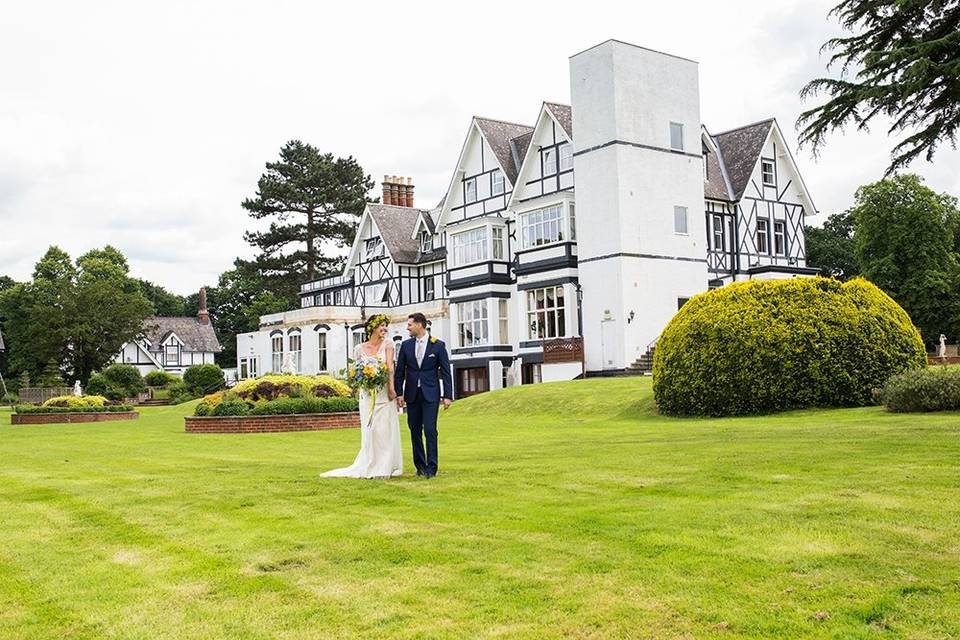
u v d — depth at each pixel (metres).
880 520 5.93
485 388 37.53
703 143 38.09
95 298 57.69
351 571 5.28
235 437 17.55
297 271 58.53
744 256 37.56
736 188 37.78
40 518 7.45
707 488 7.49
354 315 47.22
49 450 15.05
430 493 7.95
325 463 11.36
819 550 5.22
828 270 57.88
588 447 11.76
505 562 5.29
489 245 37.84
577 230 33.62
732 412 18.02
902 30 10.16
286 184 56.38
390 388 9.33
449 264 40.00
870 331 17.73
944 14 9.85
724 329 18.11
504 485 8.23
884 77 9.73
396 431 9.44
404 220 50.88
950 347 46.50
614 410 21.06
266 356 51.94
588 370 32.97
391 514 6.98
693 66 34.72
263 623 4.41
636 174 32.50
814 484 7.46
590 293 33.00
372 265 50.59
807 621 4.09
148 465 11.59
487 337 37.28
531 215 35.84
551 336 34.62
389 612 4.49
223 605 4.73
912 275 47.66
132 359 77.19
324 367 46.81
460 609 4.49
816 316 17.84
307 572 5.30
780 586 4.59
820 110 10.27
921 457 8.88
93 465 11.85
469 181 41.00
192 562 5.66
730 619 4.16
